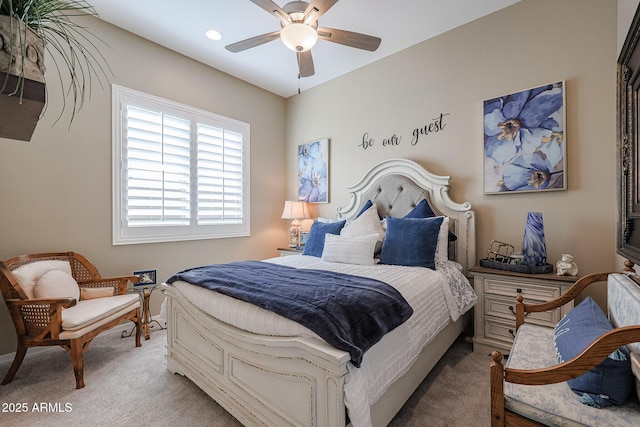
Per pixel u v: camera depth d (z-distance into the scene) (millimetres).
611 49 2137
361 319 1342
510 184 2520
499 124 2576
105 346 2545
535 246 2223
